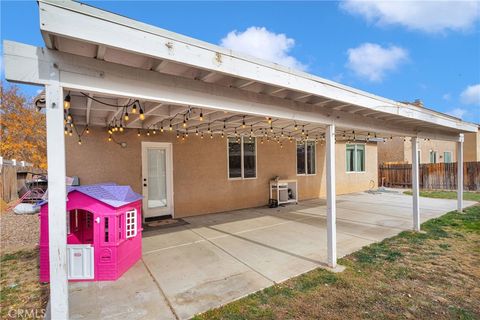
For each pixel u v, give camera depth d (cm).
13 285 332
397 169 1518
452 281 329
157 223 653
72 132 568
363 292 303
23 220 741
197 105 267
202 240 512
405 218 684
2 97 1648
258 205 874
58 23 169
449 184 1350
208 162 767
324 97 339
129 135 637
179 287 320
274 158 921
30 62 190
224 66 244
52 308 202
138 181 650
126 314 263
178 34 217
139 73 232
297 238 519
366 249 446
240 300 287
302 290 308
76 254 339
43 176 1175
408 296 294
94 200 345
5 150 1612
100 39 182
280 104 343
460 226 591
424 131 610
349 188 1213
